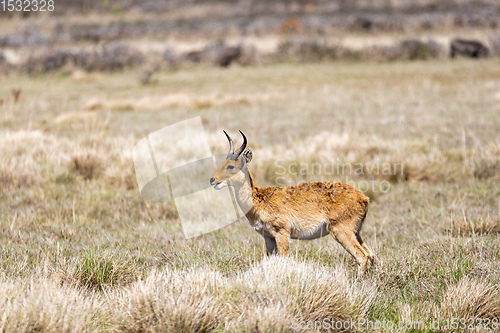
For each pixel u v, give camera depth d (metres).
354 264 22.97
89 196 34.81
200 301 16.77
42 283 18.20
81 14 191.75
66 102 80.00
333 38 141.50
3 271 21.08
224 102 76.19
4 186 35.84
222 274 20.36
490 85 82.25
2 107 72.94
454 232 27.09
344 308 17.25
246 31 154.75
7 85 99.31
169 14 191.12
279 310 16.25
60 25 170.25
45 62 113.06
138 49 127.56
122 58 118.94
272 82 98.19
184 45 141.38
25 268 21.81
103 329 16.17
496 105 65.62
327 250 24.89
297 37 145.25
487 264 21.61
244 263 23.19
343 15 172.75
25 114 68.69
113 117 66.19
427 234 27.06
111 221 31.19
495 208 31.00
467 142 46.75
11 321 15.27
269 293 17.31
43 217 31.03
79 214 31.97
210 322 16.27
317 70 109.00
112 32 154.75
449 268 21.36
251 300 17.23
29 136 46.78
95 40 148.50
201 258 23.66
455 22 151.50
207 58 121.62
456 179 38.28
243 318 16.53
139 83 100.38
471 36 137.50
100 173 39.56
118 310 16.80
